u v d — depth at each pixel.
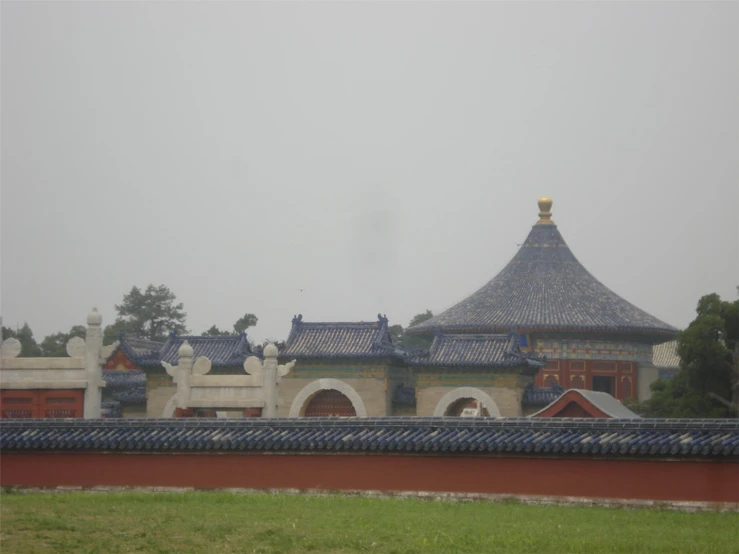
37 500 34.75
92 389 50.81
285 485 38.22
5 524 27.97
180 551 24.77
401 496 36.72
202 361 51.75
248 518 29.88
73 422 40.62
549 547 26.03
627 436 34.62
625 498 34.22
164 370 70.31
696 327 70.75
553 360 93.12
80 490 39.84
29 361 51.28
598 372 93.38
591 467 34.88
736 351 70.75
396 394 70.44
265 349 51.06
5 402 51.44
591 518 31.20
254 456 38.75
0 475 40.53
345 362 69.00
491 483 35.97
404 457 37.12
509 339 68.88
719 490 33.28
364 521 29.64
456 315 96.75
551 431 35.72
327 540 26.25
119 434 39.91
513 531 28.17
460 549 25.58
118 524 28.25
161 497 35.06
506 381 67.62
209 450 39.00
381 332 69.56
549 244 102.38
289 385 69.94
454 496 36.19
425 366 68.56
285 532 27.34
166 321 122.56
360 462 37.59
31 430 40.72
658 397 75.06
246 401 50.53
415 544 26.11
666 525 29.91
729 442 33.00
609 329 91.75
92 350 51.03
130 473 39.72
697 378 71.94
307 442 37.75
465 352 69.00
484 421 36.59
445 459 36.62
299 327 71.56
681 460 33.72
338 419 38.41
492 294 98.75
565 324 91.75
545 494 35.28
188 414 53.19
